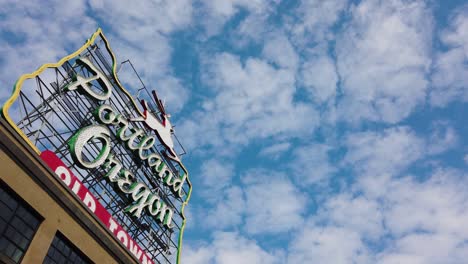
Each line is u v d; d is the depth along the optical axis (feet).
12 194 67.46
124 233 94.12
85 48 104.58
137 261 93.81
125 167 108.99
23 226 68.03
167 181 126.72
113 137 111.04
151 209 112.78
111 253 86.79
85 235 80.69
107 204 100.63
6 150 67.10
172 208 127.75
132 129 116.88
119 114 108.47
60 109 92.58
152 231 113.91
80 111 97.60
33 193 70.64
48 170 75.41
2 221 64.23
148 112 130.41
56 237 74.79
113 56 115.75
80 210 81.05
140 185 108.37
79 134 90.94
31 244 67.51
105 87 104.94
